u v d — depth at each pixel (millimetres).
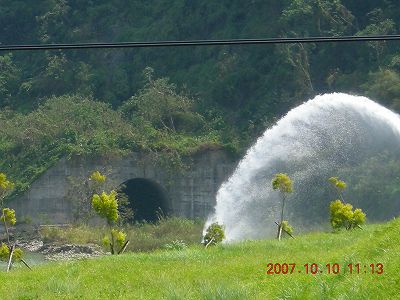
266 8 134875
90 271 38969
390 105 107625
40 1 156375
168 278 34344
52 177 108000
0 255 56500
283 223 58000
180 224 98938
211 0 142625
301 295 26875
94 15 151000
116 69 141125
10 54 149000
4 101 139125
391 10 129500
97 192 105000
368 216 82500
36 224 105562
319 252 38969
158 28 144375
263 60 126875
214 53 135250
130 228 97750
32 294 33750
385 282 25984
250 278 32625
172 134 116750
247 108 122312
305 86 120500
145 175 109875
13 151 116000
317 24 126688
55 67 139375
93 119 118750
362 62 121812
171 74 136375
